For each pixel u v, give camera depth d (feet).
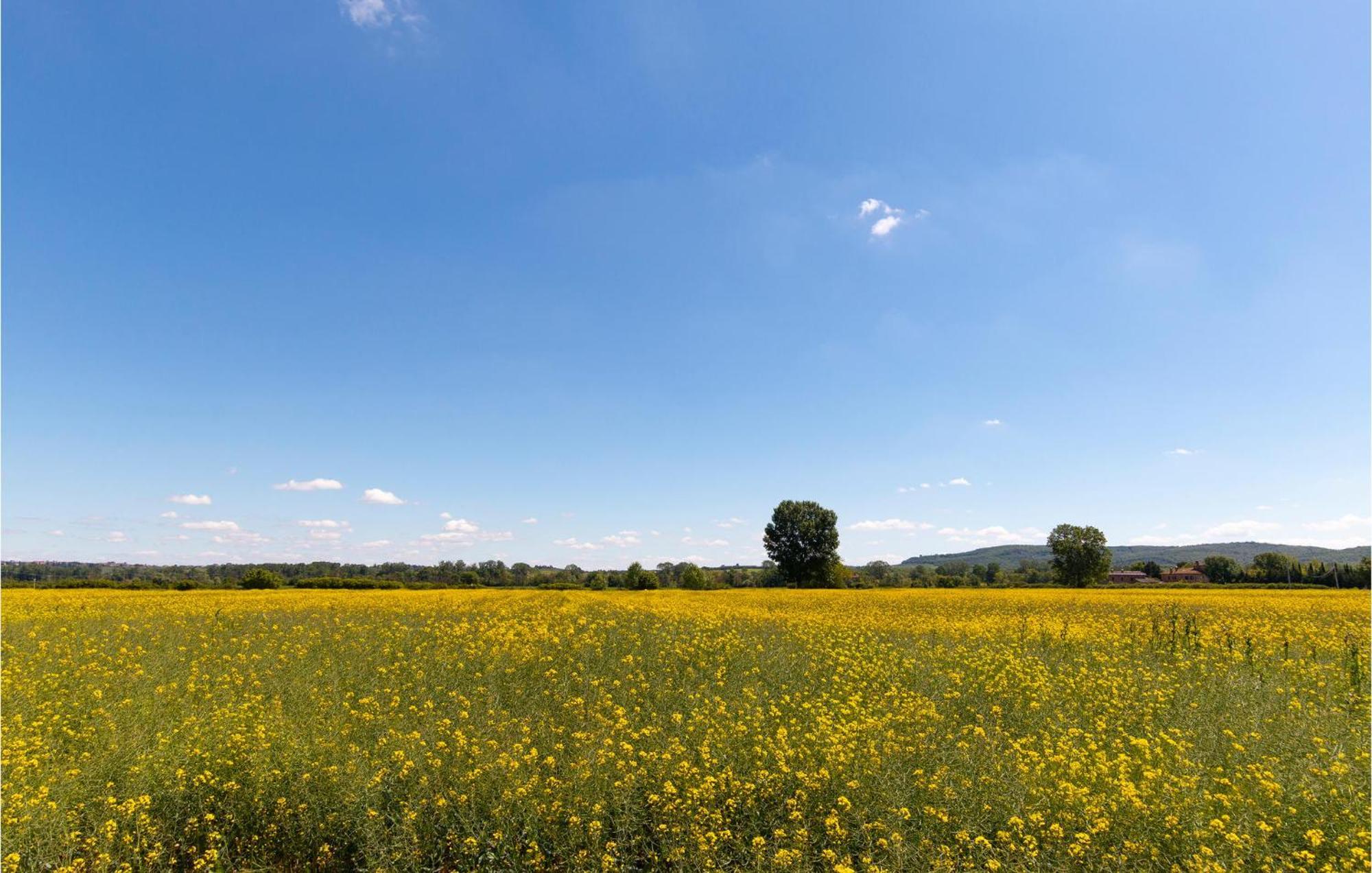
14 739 27.40
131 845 21.18
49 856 20.33
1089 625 67.51
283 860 22.41
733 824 22.20
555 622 65.00
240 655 47.42
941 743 27.61
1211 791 23.61
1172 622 62.64
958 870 19.12
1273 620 75.92
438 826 22.31
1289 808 21.26
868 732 27.96
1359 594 130.93
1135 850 19.30
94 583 152.15
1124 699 36.50
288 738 26.89
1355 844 19.20
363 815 22.06
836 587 241.55
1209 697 35.68
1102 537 259.80
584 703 34.47
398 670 42.14
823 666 45.19
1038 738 29.71
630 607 87.35
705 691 37.14
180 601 91.71
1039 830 20.49
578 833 21.06
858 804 22.29
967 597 119.14
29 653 46.44
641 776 24.12
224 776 24.86
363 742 28.30
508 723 30.07
